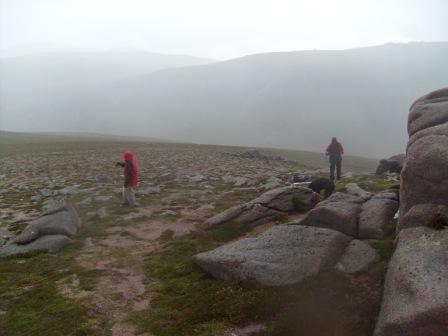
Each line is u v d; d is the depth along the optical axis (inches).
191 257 610.9
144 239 730.8
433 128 534.0
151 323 446.6
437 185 485.4
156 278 562.6
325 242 525.7
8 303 497.7
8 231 781.3
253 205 756.0
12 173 1750.7
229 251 546.6
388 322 356.5
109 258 636.7
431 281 366.6
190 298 489.4
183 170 1712.6
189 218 852.6
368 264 492.7
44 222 726.5
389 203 621.0
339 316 415.8
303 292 456.1
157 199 1047.6
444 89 656.4
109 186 1263.5
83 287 532.1
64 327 439.8
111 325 445.4
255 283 489.1
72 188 1202.6
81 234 748.0
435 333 338.3
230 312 444.1
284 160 2596.0
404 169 520.1
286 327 403.9
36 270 592.1
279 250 524.4
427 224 467.5
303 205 786.2
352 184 989.2
